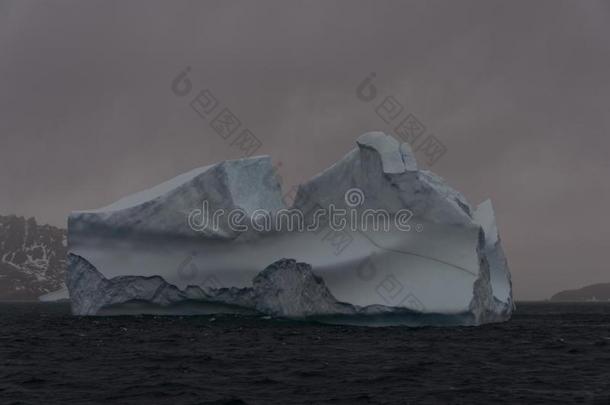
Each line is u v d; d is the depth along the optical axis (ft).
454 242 146.41
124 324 171.32
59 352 111.34
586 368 92.53
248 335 138.41
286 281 158.92
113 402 67.21
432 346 118.01
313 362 96.58
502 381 80.53
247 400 68.13
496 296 171.32
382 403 66.95
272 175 183.42
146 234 180.24
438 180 177.58
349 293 147.13
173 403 66.59
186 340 129.59
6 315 297.33
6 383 78.74
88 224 190.60
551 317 264.11
